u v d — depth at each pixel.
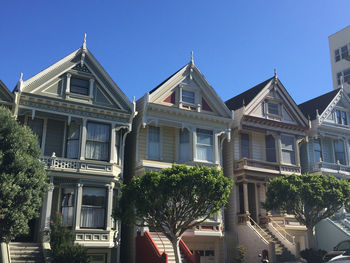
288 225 31.41
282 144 33.34
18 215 17.66
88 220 24.05
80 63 26.06
